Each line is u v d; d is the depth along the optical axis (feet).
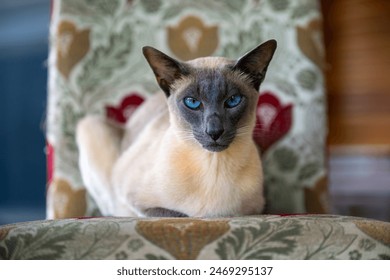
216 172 4.02
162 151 4.22
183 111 4.03
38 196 9.41
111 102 5.53
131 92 5.55
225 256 3.11
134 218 3.42
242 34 5.57
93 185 5.17
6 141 9.53
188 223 3.22
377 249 3.28
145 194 4.24
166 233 3.15
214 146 3.84
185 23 5.61
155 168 4.23
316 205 5.33
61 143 5.39
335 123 8.92
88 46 5.52
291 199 5.34
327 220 3.39
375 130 8.70
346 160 10.24
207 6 5.64
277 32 5.55
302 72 5.49
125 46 5.59
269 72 5.52
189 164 4.03
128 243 3.13
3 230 3.25
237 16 5.61
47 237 3.16
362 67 8.59
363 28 8.46
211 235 3.15
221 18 5.61
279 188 5.35
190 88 3.99
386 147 8.73
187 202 4.09
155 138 4.61
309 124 5.44
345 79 8.71
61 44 5.48
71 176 5.38
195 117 3.97
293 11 5.56
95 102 5.51
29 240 3.16
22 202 9.50
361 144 8.82
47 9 9.36
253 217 3.48
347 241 3.24
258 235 3.17
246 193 4.16
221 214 4.14
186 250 3.12
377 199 9.54
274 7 5.58
